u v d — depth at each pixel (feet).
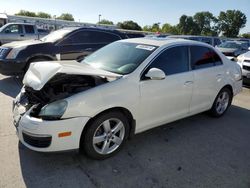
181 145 12.73
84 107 9.77
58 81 11.25
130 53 12.97
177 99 13.24
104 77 10.91
